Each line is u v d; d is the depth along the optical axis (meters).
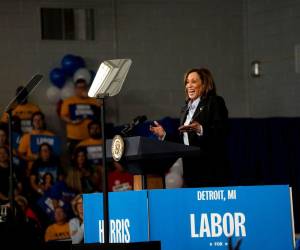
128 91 18.22
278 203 5.48
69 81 17.20
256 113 18.78
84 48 17.94
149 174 6.41
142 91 18.33
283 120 17.39
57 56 17.70
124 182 16.45
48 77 17.55
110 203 6.18
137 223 5.73
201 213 5.54
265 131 17.28
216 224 5.53
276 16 18.45
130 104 18.22
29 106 16.58
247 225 5.50
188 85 8.09
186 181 7.68
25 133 16.44
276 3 18.45
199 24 18.80
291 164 17.34
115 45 18.20
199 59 18.77
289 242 5.46
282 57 18.34
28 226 6.69
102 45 18.11
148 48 18.45
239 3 19.05
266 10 18.61
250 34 18.91
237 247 5.06
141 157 6.12
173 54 18.61
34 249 6.59
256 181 17.12
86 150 16.84
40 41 17.62
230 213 5.52
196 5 18.78
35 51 17.58
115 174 16.48
